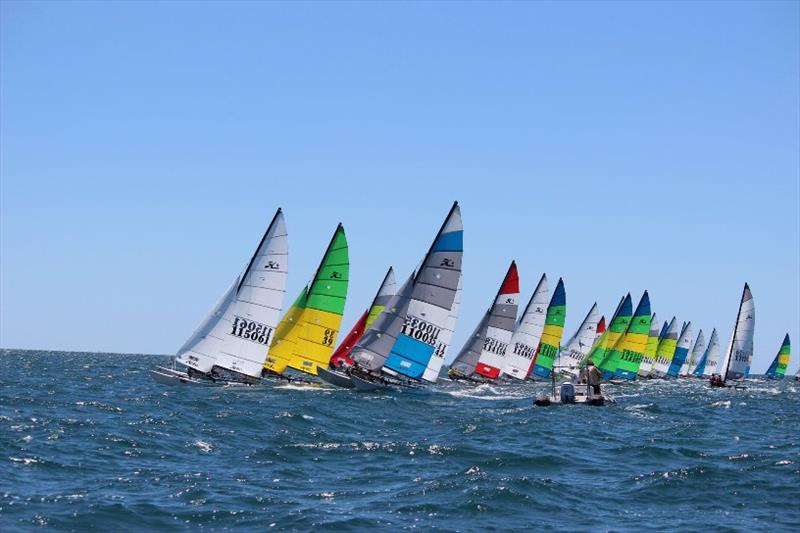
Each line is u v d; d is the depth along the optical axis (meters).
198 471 29.47
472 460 33.44
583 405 62.84
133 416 44.09
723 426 51.94
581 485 29.03
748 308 102.38
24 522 21.69
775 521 24.20
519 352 95.19
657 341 147.62
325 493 26.44
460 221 65.44
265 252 62.75
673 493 27.91
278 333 68.00
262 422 43.00
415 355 66.25
